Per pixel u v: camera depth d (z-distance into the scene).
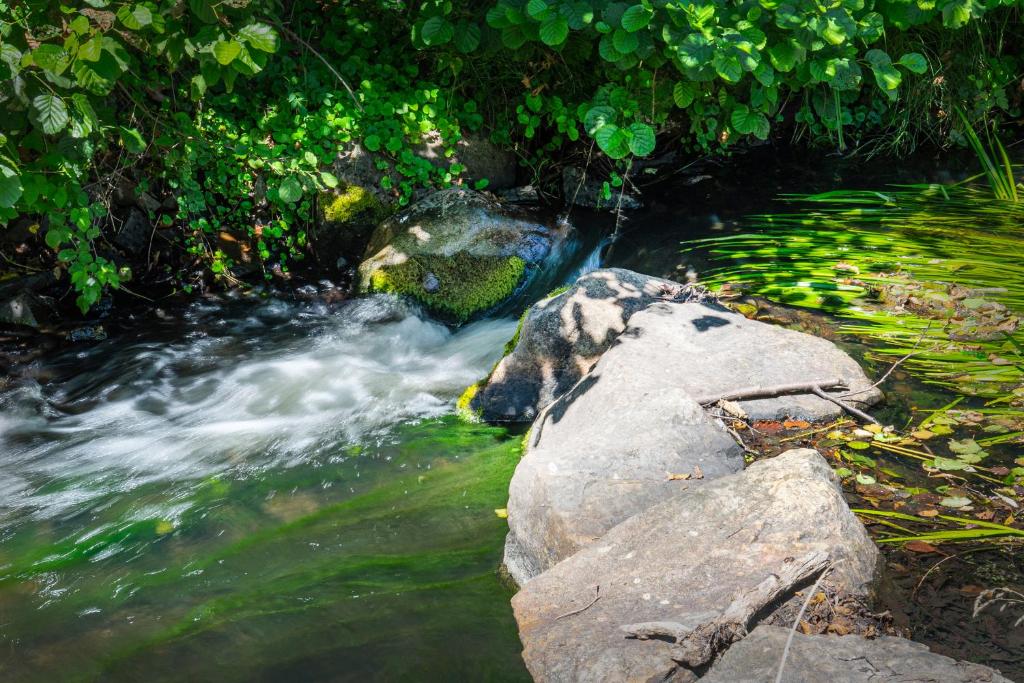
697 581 2.64
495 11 5.54
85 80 3.97
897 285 4.99
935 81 7.69
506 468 4.09
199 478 4.20
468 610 3.10
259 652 2.94
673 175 7.57
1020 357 4.08
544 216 6.96
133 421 4.89
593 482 3.26
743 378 4.04
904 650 2.27
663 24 5.21
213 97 6.47
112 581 3.39
